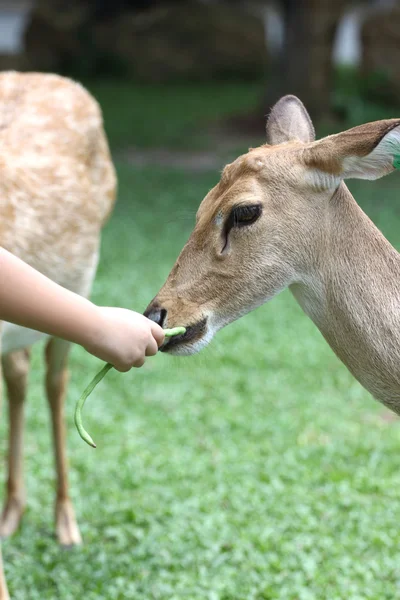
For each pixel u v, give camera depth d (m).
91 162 5.88
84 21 29.28
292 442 7.33
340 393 8.43
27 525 6.04
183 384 8.53
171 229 13.64
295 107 4.19
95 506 6.28
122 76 29.19
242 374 8.73
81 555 5.61
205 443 7.29
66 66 29.14
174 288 3.72
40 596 5.18
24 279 2.81
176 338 3.69
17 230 4.95
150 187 16.17
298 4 21.08
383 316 3.74
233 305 3.72
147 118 22.78
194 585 5.22
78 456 7.02
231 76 29.77
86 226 5.50
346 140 3.53
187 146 19.89
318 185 3.65
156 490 6.48
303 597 4.99
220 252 3.66
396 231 13.33
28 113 5.65
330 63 21.42
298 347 9.33
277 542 5.66
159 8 29.89
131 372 8.80
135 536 5.85
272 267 3.69
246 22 29.69
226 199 3.63
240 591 5.13
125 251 12.41
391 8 25.19
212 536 5.77
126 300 10.20
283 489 6.38
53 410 5.87
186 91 27.50
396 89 23.92
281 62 21.53
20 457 5.99
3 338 4.96
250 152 3.74
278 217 3.65
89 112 5.88
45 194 5.19
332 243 3.74
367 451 7.14
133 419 7.76
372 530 5.81
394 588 5.16
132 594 5.11
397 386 3.79
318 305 3.82
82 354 9.18
